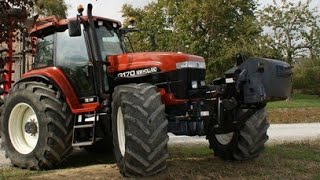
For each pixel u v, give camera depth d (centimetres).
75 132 736
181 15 3397
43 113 727
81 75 749
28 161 742
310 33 4219
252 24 3584
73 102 739
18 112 775
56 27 777
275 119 2061
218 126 713
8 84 870
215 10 3381
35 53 806
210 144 802
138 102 602
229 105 700
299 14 4128
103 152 880
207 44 3447
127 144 596
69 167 761
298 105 3075
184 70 675
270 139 1174
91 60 736
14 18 487
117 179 627
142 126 590
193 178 636
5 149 780
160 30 3425
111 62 725
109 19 786
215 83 746
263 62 673
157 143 593
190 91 680
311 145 999
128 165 601
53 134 721
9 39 506
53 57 774
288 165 744
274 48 3894
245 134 727
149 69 681
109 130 721
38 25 783
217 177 648
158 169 604
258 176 662
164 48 3297
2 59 552
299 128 1577
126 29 823
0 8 477
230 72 702
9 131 781
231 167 721
